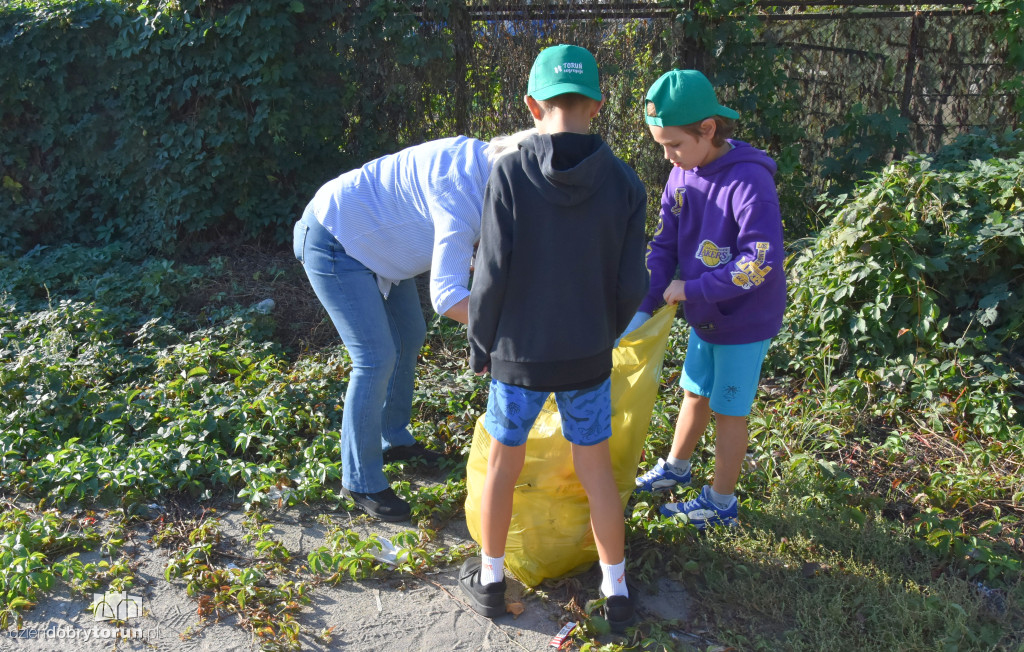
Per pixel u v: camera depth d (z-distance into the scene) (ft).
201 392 13.61
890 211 14.24
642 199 7.82
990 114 21.49
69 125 21.11
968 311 14.49
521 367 7.78
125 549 10.16
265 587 9.48
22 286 18.67
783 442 12.32
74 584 9.39
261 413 13.16
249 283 19.25
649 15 20.22
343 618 9.08
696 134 9.00
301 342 16.87
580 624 8.79
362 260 9.98
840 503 11.02
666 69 20.30
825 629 8.74
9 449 11.57
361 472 10.85
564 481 9.51
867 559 10.00
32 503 11.00
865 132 21.09
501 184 7.43
